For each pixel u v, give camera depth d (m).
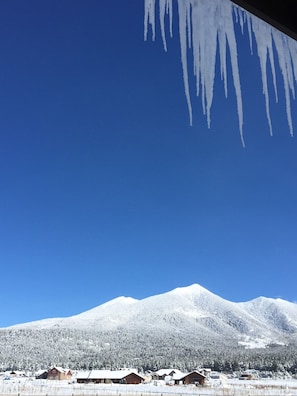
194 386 49.69
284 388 34.31
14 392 38.41
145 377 63.22
